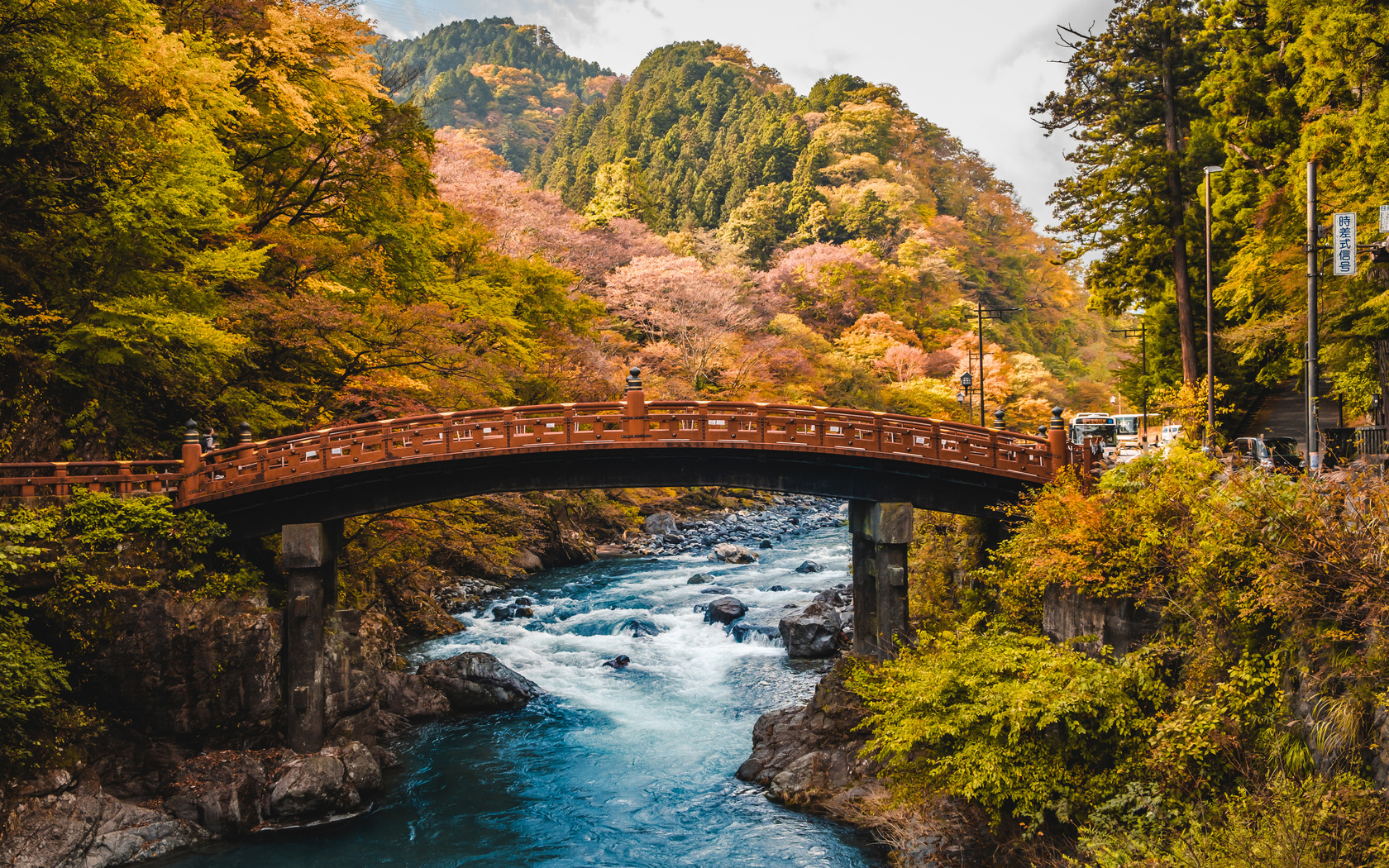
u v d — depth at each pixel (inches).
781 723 919.0
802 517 2652.6
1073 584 751.1
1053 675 666.2
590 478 966.4
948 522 1189.1
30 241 842.8
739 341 2925.7
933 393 3144.7
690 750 937.5
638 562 1902.1
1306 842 434.9
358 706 925.8
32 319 852.6
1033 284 5438.0
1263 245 1059.9
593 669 1190.9
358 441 888.9
